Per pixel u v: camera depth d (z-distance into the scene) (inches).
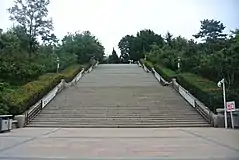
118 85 1251.8
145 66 1844.2
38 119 802.8
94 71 1748.3
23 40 1594.5
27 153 374.9
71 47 1961.1
